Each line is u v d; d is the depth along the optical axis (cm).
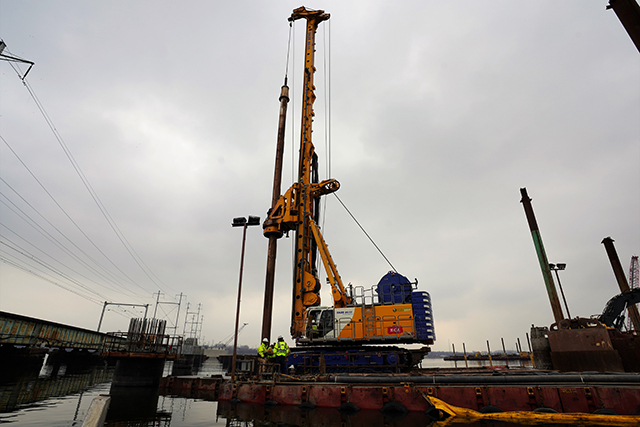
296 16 3278
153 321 2434
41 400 1772
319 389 1642
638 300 3105
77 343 3550
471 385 1484
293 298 2439
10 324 2472
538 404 1369
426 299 2119
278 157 2936
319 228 2662
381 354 2058
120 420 1407
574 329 1875
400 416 1455
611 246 3962
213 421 1416
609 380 1373
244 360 2033
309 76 3009
